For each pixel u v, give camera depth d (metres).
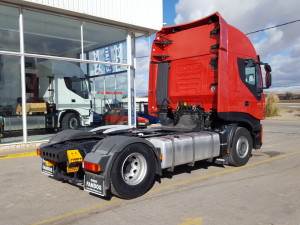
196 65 6.87
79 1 10.51
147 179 4.69
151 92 7.69
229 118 6.39
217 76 6.45
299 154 8.45
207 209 4.09
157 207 4.18
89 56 11.66
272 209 4.08
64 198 4.63
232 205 4.24
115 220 3.74
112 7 11.52
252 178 5.75
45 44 10.46
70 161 4.58
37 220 3.79
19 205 4.34
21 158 7.98
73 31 11.16
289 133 14.40
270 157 7.96
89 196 4.71
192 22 6.88
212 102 6.62
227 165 6.91
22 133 9.73
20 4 9.50
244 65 6.85
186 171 6.30
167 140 5.15
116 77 12.59
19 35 9.69
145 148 4.67
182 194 4.76
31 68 10.03
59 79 10.80
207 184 5.33
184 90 7.11
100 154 4.30
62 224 3.65
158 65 7.61
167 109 7.53
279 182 5.45
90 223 3.66
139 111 19.84
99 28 11.90
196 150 5.68
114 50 12.48
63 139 5.56
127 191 4.41
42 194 4.84
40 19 10.25
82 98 11.45
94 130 6.20
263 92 7.48
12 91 9.54
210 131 6.45
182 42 7.19
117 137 4.58
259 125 7.37
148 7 12.76
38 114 10.18
